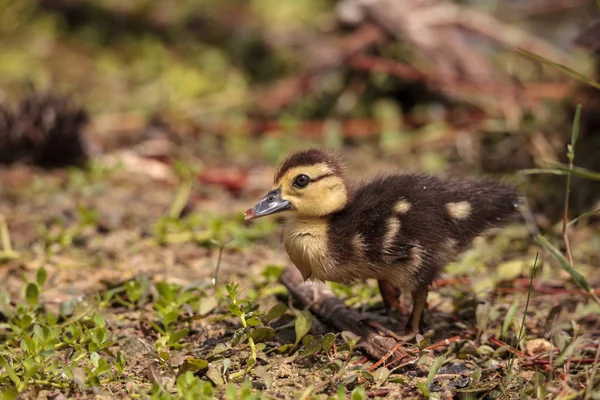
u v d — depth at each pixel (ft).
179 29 70.13
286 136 53.31
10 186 45.98
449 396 24.18
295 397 23.75
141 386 24.81
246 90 60.13
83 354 25.91
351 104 55.67
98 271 35.45
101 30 70.18
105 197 44.70
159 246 38.11
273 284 32.94
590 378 23.27
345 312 28.43
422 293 27.81
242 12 72.02
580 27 63.16
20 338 27.81
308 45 63.52
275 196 27.53
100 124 54.08
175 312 28.17
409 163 49.26
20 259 36.24
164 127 54.03
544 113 48.93
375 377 24.79
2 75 61.46
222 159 51.08
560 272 33.96
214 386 24.50
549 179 42.39
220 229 37.99
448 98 54.65
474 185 29.12
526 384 24.50
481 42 61.21
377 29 55.77
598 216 38.96
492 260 35.73
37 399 23.80
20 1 70.69
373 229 26.89
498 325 29.45
